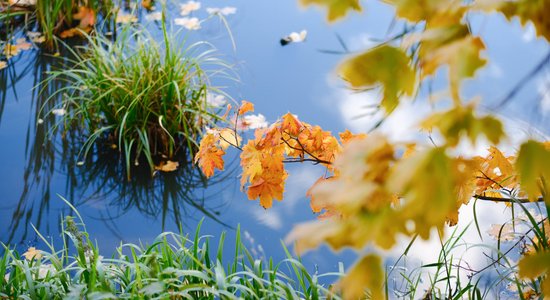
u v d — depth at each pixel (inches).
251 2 223.1
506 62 183.6
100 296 89.3
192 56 196.4
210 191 155.6
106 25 213.3
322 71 189.3
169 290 99.1
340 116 172.1
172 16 216.5
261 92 181.6
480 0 39.1
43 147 169.0
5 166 162.7
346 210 37.9
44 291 102.0
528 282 105.4
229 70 190.5
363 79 39.3
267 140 96.0
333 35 202.8
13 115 179.8
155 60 168.2
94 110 171.3
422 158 36.6
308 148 97.9
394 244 38.0
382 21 207.2
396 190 36.3
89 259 112.9
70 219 105.2
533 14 39.2
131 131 165.2
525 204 144.7
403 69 39.2
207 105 173.2
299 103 177.2
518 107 154.8
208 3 223.3
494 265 128.5
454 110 38.0
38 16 212.8
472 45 36.3
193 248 111.2
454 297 110.8
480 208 146.3
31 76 194.5
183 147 166.6
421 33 39.5
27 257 133.6
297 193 152.5
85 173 161.3
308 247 38.6
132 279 114.1
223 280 95.4
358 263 40.2
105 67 171.2
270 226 144.3
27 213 149.5
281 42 201.5
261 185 98.0
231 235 142.4
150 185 157.3
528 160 39.0
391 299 121.6
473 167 42.7
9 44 202.7
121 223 146.4
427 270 128.7
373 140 40.2
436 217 36.2
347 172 39.3
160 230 144.6
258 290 102.3
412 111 169.9
